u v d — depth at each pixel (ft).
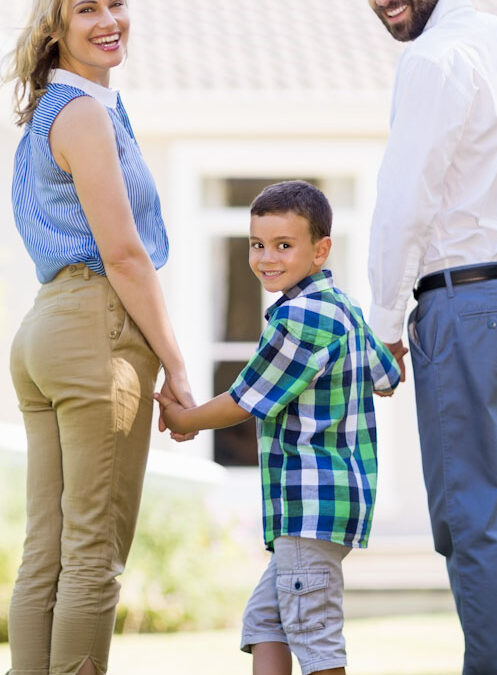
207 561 46.96
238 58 59.72
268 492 20.57
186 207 57.62
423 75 22.03
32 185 21.42
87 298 20.48
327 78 57.21
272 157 57.67
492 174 22.21
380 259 22.39
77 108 20.35
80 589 20.26
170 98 55.62
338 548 20.42
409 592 52.42
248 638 21.06
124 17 21.33
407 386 57.00
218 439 57.16
